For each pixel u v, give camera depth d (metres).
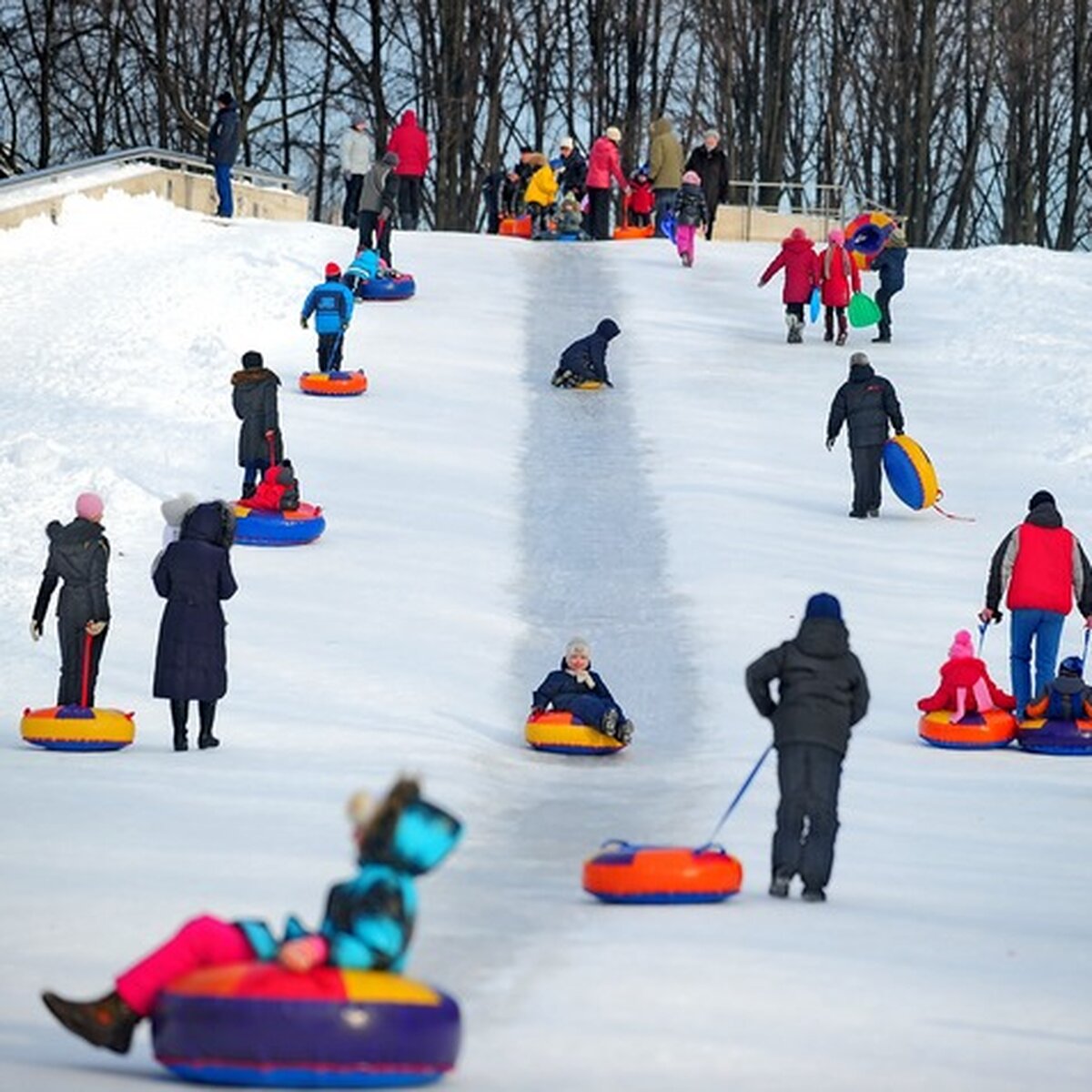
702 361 59.78
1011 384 57.81
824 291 62.72
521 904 19.14
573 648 30.33
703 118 120.56
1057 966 16.92
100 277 66.25
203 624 28.42
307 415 51.94
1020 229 120.00
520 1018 14.29
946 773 28.38
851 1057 13.47
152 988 12.34
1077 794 27.00
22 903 18.09
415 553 41.56
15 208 72.56
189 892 18.69
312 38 112.06
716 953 16.73
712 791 26.55
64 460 44.72
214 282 64.56
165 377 53.81
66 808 23.64
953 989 15.78
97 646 29.72
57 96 110.06
